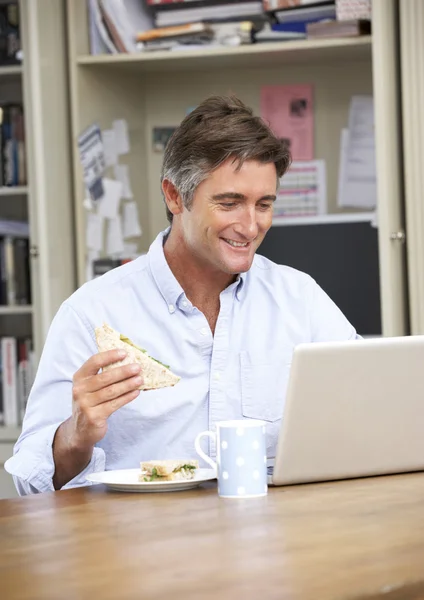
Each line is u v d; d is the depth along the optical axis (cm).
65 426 198
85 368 181
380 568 124
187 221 210
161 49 399
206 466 221
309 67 428
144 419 218
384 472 189
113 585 118
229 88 437
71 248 407
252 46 389
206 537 141
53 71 397
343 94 425
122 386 181
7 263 403
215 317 229
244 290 233
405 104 370
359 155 423
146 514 158
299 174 429
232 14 393
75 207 405
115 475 188
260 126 203
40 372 219
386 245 361
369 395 182
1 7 395
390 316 361
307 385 176
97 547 137
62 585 119
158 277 224
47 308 394
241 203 203
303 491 175
